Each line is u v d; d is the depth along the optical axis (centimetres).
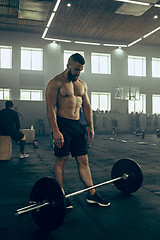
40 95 1577
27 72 1546
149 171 363
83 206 210
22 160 470
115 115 1598
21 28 1473
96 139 1073
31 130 864
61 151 200
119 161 244
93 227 168
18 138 469
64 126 200
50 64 1584
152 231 162
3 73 1509
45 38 1544
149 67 1822
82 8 1196
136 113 1605
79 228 167
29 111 1398
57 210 158
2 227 171
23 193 249
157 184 285
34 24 1400
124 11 1184
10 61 1532
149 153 585
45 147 728
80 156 213
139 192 252
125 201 223
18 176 328
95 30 1503
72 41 1611
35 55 1572
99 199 212
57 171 207
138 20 1355
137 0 1050
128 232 160
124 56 1756
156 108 1845
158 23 1395
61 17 1306
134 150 650
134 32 1541
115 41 1712
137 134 1265
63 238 153
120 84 1738
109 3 1135
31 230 166
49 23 1327
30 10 1158
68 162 448
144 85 1800
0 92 1517
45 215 164
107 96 1733
